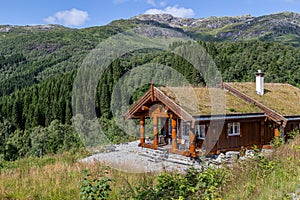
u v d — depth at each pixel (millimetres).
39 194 8977
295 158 9164
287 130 17859
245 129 16938
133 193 7879
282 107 18125
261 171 8109
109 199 7895
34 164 14914
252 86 20766
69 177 10625
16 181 10461
